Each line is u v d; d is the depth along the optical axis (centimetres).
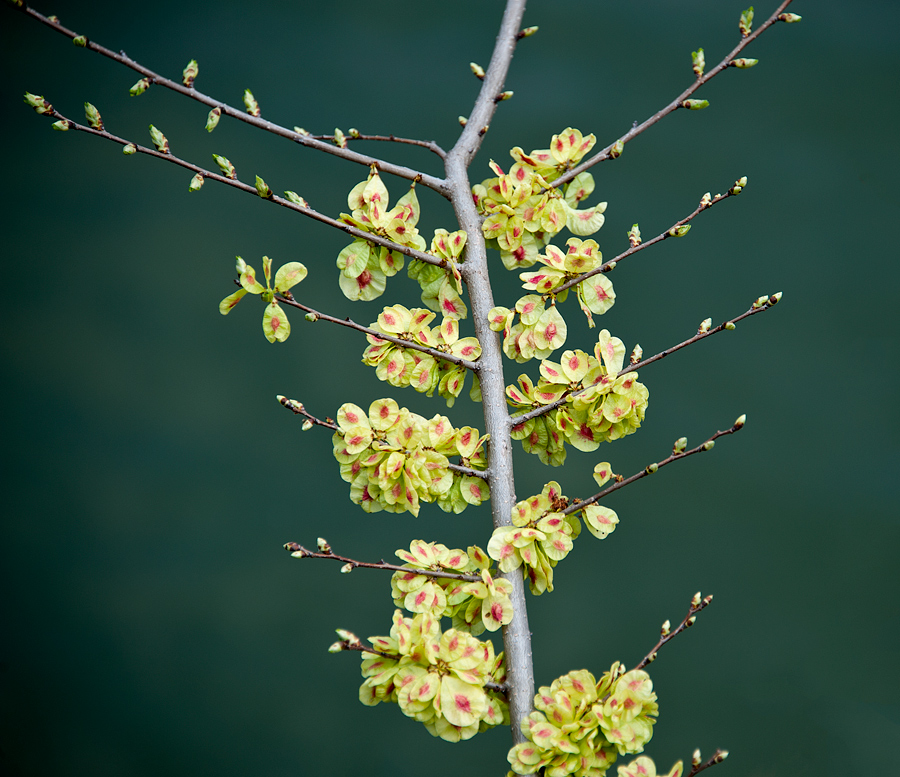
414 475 172
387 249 175
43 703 307
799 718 284
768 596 302
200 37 350
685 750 284
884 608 290
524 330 175
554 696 171
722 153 335
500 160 341
